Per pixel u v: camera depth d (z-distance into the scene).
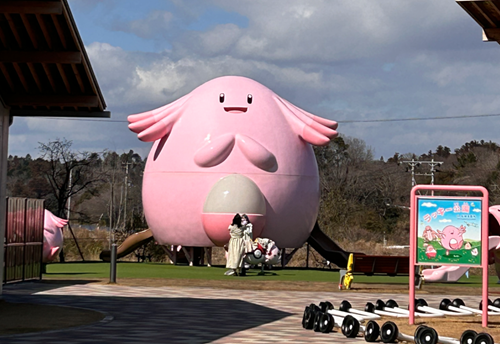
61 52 14.91
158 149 32.03
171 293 19.66
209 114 31.00
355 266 23.94
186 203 30.70
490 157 99.12
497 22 12.99
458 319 14.53
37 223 23.09
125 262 36.34
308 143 32.34
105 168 90.88
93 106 16.42
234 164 30.31
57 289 20.14
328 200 62.16
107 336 11.65
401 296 20.64
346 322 12.21
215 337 11.78
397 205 87.00
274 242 29.67
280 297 19.30
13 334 11.70
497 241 27.66
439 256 13.57
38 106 16.89
